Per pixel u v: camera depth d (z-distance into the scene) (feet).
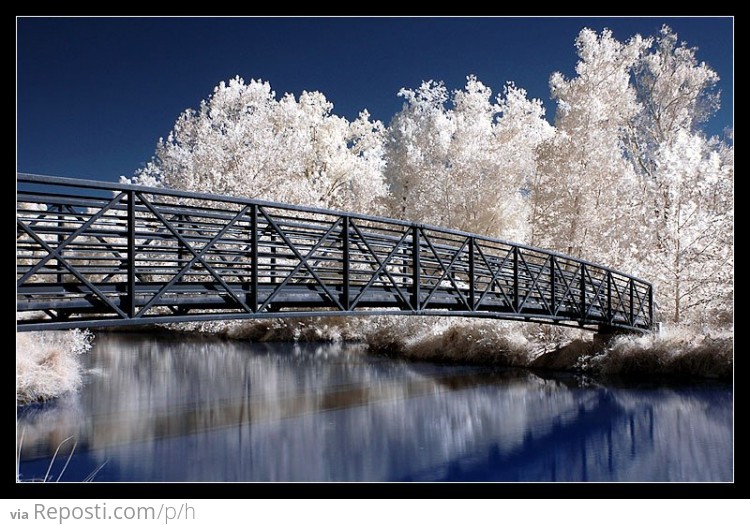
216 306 26.27
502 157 81.92
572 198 65.05
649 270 59.21
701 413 35.91
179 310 26.12
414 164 89.45
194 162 91.76
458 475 25.46
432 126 88.43
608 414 36.37
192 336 92.22
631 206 63.26
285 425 34.40
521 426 34.17
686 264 56.03
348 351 71.46
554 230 65.00
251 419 35.83
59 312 22.86
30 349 41.37
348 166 122.52
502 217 82.43
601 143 67.26
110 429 32.71
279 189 88.38
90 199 21.74
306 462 27.32
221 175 87.61
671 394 40.91
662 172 60.49
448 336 62.13
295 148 96.02
